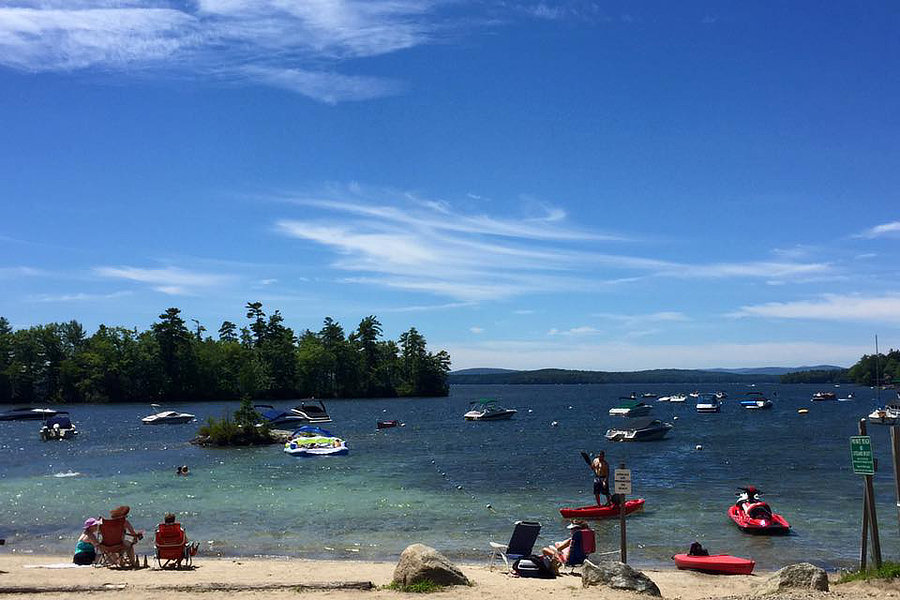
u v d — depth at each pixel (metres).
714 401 133.00
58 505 30.06
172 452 52.69
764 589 13.68
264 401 147.12
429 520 26.84
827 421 91.75
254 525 25.83
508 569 17.95
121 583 14.81
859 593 12.62
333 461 46.94
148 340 142.00
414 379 174.38
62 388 139.38
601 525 26.25
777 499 31.53
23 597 12.88
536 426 85.06
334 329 170.88
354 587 13.84
